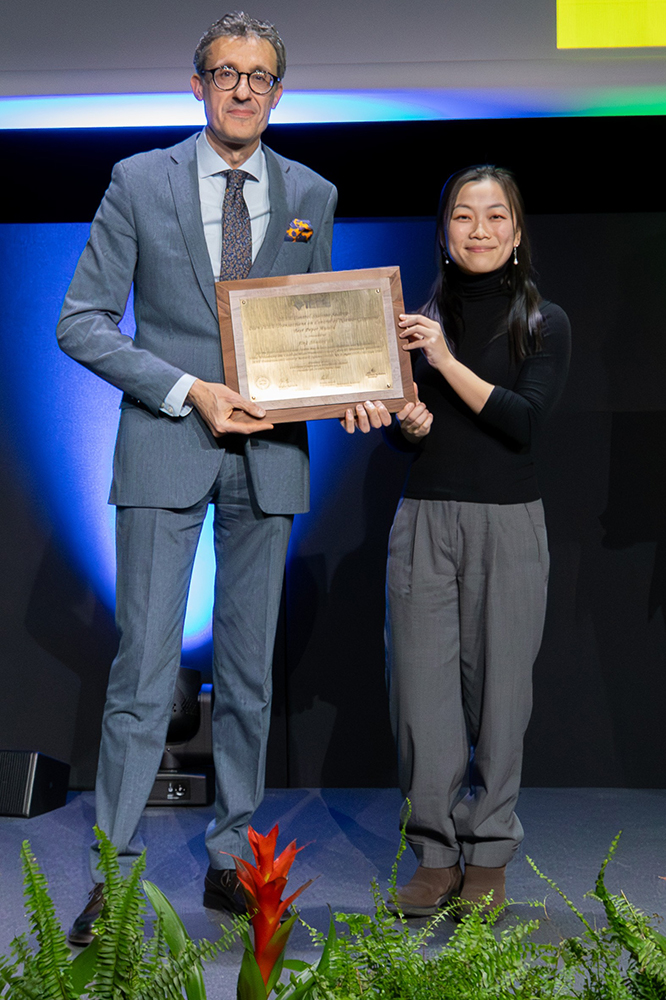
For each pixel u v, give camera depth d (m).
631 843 2.46
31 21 2.57
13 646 3.04
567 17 2.58
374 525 3.01
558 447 2.99
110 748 2.02
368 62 2.58
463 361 2.12
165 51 2.57
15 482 3.03
